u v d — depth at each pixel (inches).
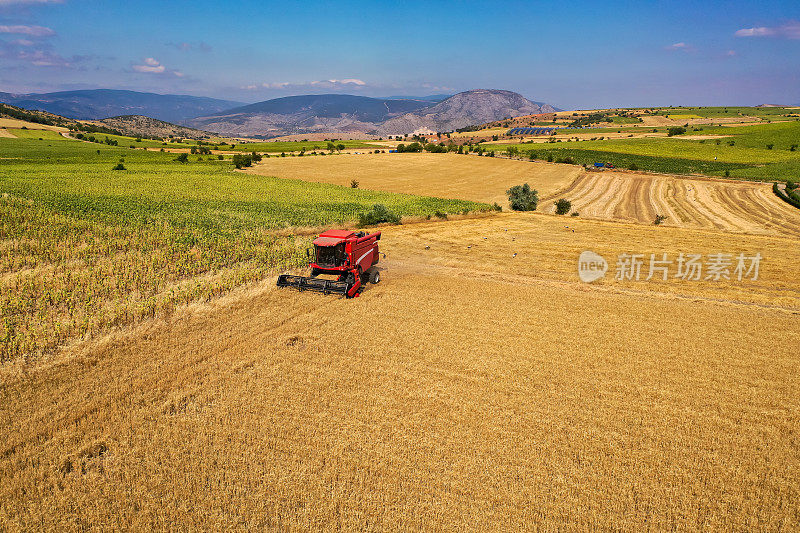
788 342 693.3
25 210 1455.5
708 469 402.6
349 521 336.2
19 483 370.6
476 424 457.4
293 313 761.6
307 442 424.2
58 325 649.6
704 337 705.0
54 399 488.4
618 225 1782.7
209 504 351.6
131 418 457.7
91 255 1044.5
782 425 473.7
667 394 529.3
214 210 1791.3
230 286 878.4
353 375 553.9
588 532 333.7
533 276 1067.3
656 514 352.5
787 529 341.4
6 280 854.5
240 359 593.3
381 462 396.5
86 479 375.6
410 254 1247.5
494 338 679.1
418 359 603.5
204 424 448.1
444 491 368.2
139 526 332.8
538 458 408.5
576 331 716.0
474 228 1662.2
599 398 517.3
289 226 1523.1
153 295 815.1
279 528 332.2
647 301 886.4
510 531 330.6
